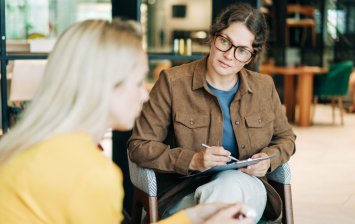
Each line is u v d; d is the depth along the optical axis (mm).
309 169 5406
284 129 2580
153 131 2408
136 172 2348
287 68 8508
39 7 4234
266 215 2473
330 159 5883
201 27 10312
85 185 1239
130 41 1356
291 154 2514
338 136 7320
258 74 2555
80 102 1296
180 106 2420
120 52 1331
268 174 2527
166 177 2441
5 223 1249
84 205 1241
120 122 1400
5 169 1268
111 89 1326
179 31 10406
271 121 2504
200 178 2406
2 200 1259
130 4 3314
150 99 2453
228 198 2143
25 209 1253
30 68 3393
